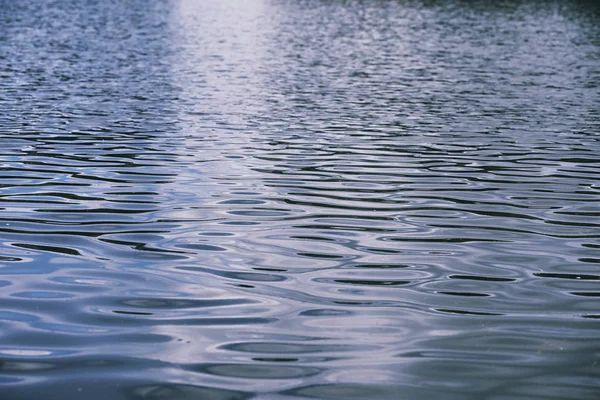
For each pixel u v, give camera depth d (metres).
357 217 9.46
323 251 8.11
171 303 6.60
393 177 11.69
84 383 5.16
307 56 29.88
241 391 5.10
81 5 53.84
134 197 10.19
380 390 5.14
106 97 19.36
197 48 31.50
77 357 5.54
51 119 16.17
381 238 8.62
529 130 16.00
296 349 5.75
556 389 5.19
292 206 9.91
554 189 11.12
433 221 9.36
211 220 9.18
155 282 7.10
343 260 7.84
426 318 6.39
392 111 18.22
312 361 5.55
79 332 5.98
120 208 9.63
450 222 9.34
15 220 9.03
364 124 16.42
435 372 5.41
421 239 8.62
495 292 7.04
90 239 8.36
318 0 65.38
